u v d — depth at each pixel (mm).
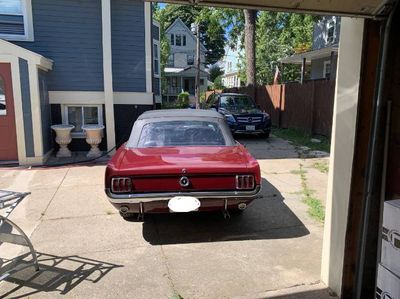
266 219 4773
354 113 2713
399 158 2533
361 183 2779
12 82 7883
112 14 9453
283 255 3756
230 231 4395
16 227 3396
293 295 3027
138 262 3637
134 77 9828
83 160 8719
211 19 22297
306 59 21109
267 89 16047
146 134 4844
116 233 4359
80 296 3039
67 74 9391
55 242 4125
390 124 2592
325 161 8453
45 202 5535
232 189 3953
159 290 3127
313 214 4914
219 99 13320
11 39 9062
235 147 4707
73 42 9312
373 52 2586
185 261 3650
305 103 12648
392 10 2414
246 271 3436
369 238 2801
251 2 2301
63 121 9531
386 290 2223
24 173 7449
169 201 3887
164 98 38531
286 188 6238
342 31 2805
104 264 3600
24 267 3408
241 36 25703
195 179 3900
